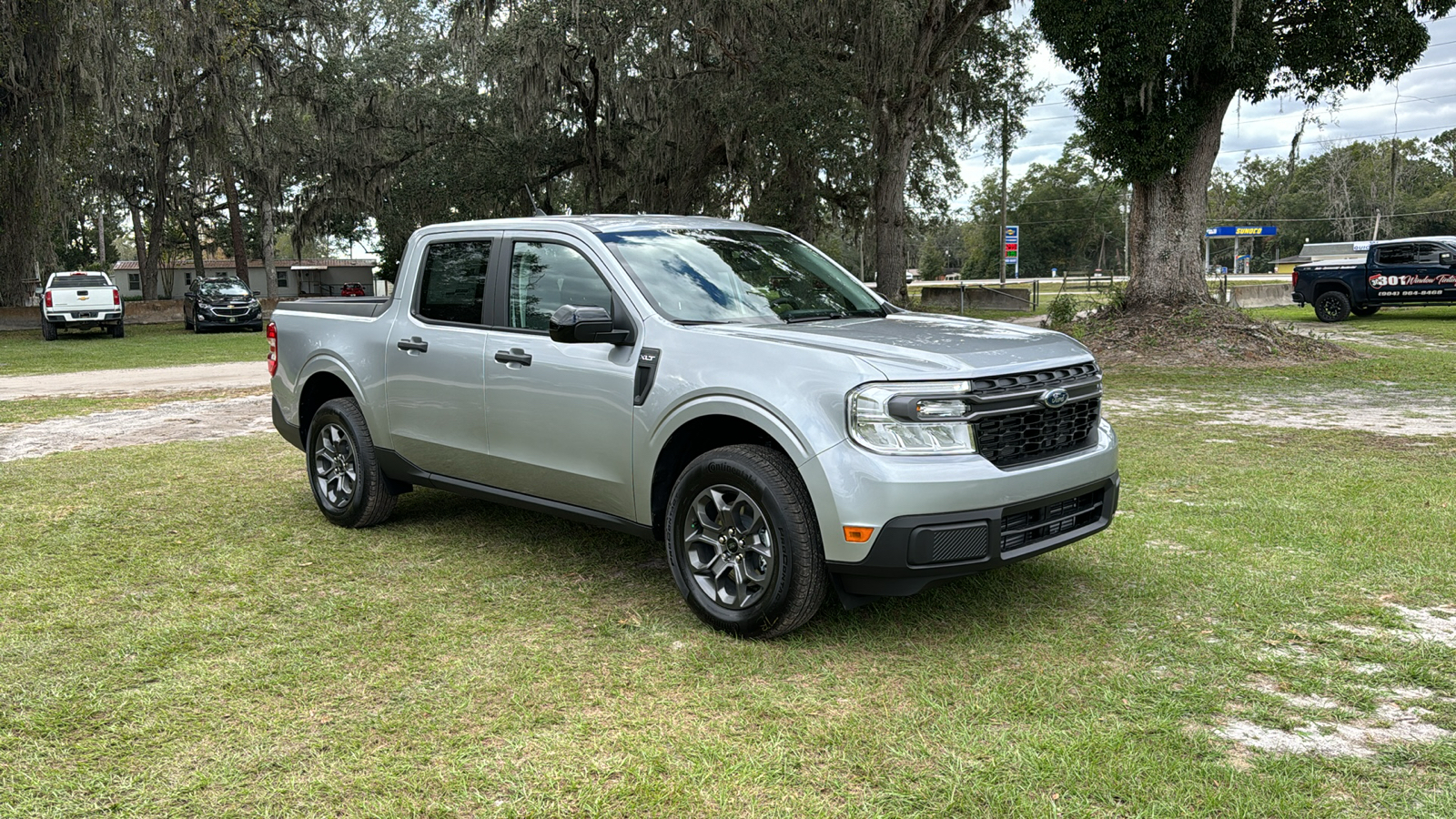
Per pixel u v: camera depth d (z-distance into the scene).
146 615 4.27
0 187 26.50
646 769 2.88
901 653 3.74
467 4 28.38
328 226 40.66
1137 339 15.64
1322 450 7.70
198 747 3.05
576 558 5.12
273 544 5.44
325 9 34.59
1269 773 2.79
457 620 4.19
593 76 28.86
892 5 22.30
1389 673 3.48
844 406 3.60
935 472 3.52
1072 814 2.60
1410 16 13.89
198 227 55.16
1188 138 15.32
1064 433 4.00
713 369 3.96
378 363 5.53
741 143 27.70
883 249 27.95
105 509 6.29
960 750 2.96
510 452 4.83
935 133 33.66
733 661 3.71
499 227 5.11
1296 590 4.37
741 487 3.84
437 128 32.78
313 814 2.67
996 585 4.52
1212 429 8.93
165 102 32.72
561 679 3.55
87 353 20.94
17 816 2.66
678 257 4.64
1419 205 79.88
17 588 4.67
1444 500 5.88
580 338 4.17
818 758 2.94
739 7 23.98
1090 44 14.98
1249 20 14.07
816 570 3.72
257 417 10.68
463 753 3.00
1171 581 4.51
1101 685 3.41
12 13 24.11
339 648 3.87
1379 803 2.62
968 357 3.74
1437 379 12.21
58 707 3.34
